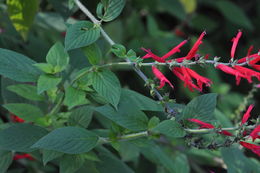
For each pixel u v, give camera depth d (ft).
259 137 2.84
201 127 2.92
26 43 3.88
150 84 2.89
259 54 2.81
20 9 3.50
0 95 3.56
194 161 4.05
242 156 3.36
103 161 3.18
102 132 3.18
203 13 5.84
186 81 2.86
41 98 3.17
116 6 3.04
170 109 2.92
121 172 3.18
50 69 3.01
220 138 3.33
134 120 2.95
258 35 5.94
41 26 3.98
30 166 4.01
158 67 2.91
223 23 5.82
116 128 3.03
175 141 3.93
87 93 3.06
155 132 2.97
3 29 3.90
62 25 4.00
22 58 3.04
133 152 3.64
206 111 2.96
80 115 3.10
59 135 2.89
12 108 3.12
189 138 2.93
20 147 2.97
